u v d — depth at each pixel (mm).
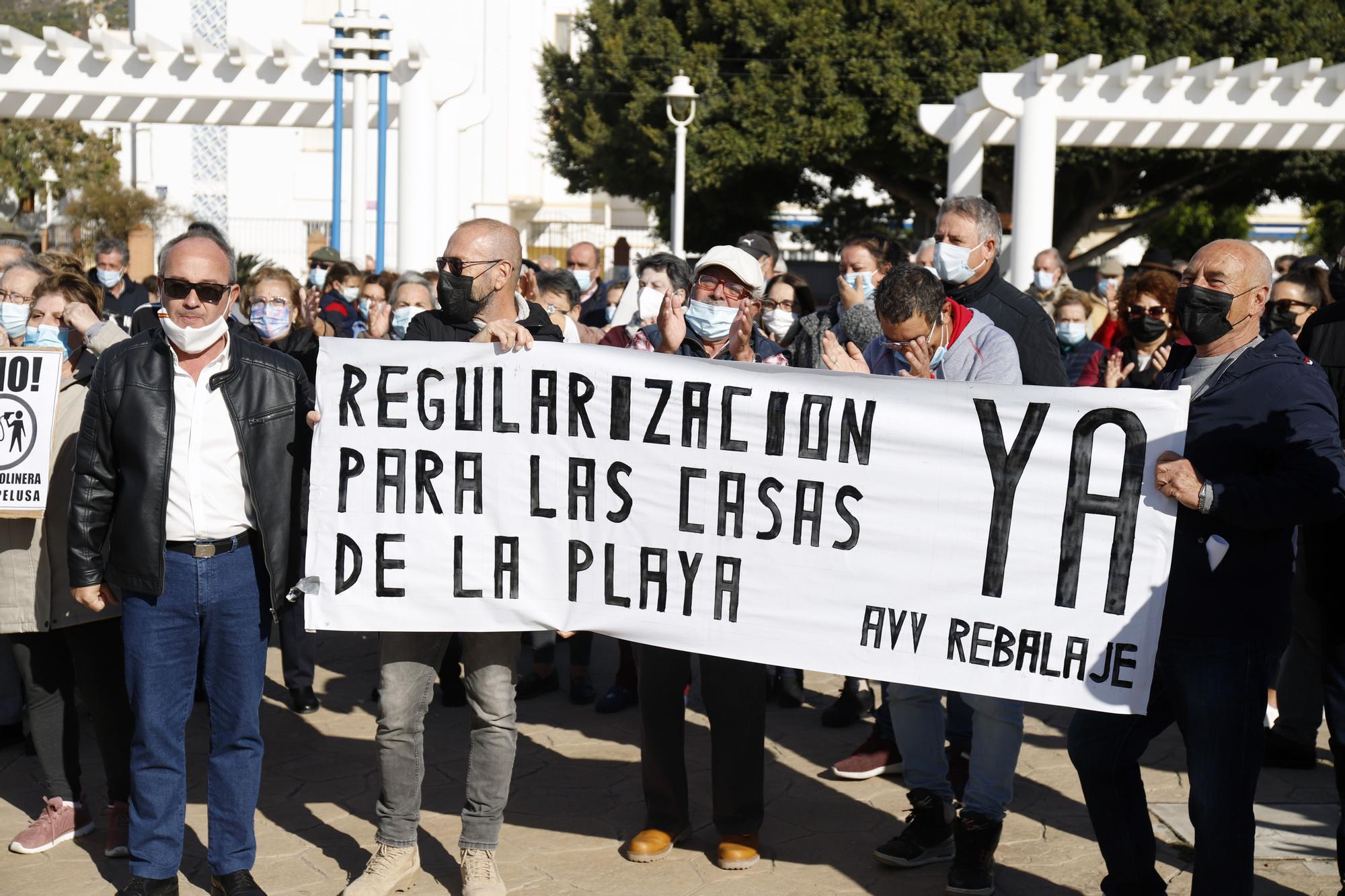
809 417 4008
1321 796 5012
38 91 13898
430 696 4223
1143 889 3791
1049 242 13508
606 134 25797
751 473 4055
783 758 5543
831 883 4273
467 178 33344
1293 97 13141
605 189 28016
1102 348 7191
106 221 27422
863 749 5348
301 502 4062
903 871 4367
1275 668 3631
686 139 24203
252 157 32594
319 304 9281
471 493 4160
